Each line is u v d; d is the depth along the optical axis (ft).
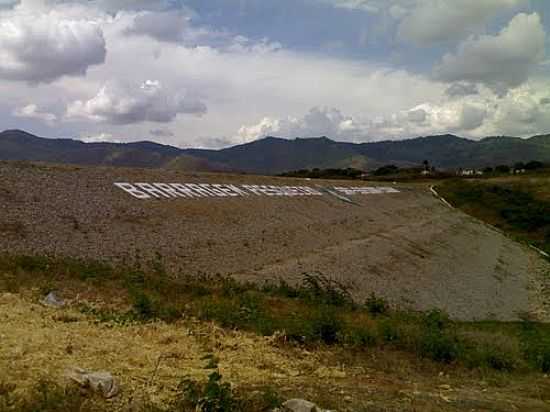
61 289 53.93
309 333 48.85
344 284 95.20
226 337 45.42
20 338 35.94
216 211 111.75
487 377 46.57
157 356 37.19
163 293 60.75
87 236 77.66
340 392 36.60
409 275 117.91
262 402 30.78
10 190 80.69
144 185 108.68
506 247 202.49
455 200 290.56
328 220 141.18
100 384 29.12
